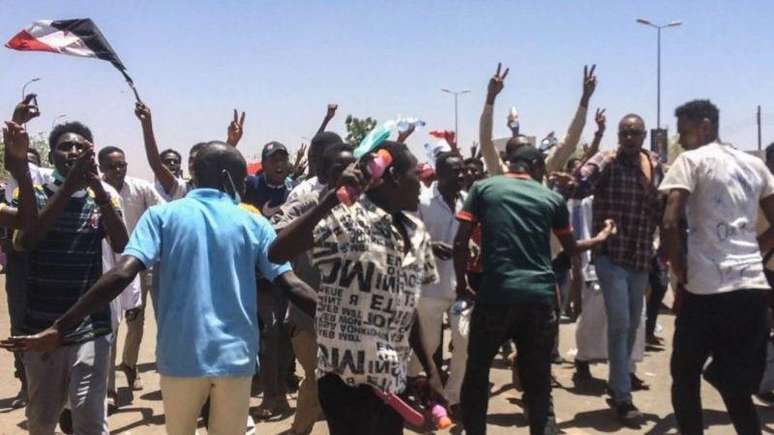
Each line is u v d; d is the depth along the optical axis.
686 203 4.46
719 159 4.37
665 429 5.57
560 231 4.73
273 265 3.31
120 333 9.34
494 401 6.28
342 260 3.04
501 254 4.57
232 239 3.23
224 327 3.17
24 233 3.69
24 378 6.16
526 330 4.58
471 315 4.78
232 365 3.16
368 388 3.14
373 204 3.16
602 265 5.74
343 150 3.92
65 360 3.78
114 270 3.04
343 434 3.18
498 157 6.04
